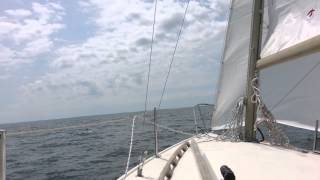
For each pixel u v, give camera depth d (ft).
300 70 19.01
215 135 24.68
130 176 15.93
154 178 15.55
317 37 11.25
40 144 110.52
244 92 22.85
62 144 101.96
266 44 15.74
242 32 22.91
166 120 138.31
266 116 20.15
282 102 20.30
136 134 89.51
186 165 16.22
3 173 9.78
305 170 14.58
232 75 23.38
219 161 16.34
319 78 18.28
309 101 19.02
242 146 19.88
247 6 22.62
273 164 15.56
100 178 47.98
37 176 54.80
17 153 88.33
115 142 86.74
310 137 43.21
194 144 19.88
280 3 14.62
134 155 55.42
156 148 19.77
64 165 62.95
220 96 24.02
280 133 20.12
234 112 21.97
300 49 12.50
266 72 20.63
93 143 93.04
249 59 19.93
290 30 14.35
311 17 13.52
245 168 15.07
